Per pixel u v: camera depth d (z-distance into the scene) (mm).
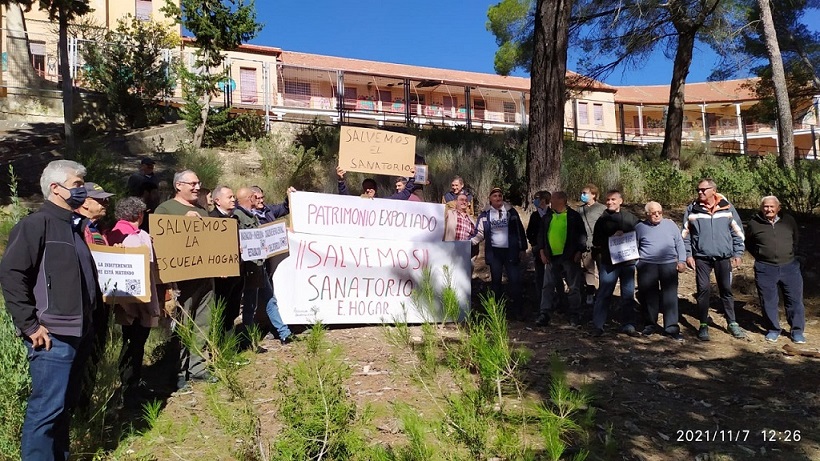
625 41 19188
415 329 6914
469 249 7816
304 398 2842
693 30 19047
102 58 18641
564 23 10992
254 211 6781
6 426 3736
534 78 11211
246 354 5809
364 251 7285
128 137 15938
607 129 44406
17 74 18750
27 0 14094
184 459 3852
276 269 6871
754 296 8812
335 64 37156
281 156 14477
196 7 16344
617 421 4812
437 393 3648
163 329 6641
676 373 6062
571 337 7215
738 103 46312
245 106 20938
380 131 7438
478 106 41469
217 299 5629
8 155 14039
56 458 3582
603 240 7449
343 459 2719
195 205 5570
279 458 2770
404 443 3932
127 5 29922
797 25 23219
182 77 16672
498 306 2791
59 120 18094
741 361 6480
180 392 5102
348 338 6691
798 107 33312
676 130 19922
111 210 7984
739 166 19359
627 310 7438
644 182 13789
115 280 4449
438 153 15086
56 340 3502
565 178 13016
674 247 7352
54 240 3502
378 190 12641
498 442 2445
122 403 4441
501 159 13594
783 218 7355
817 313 8273
